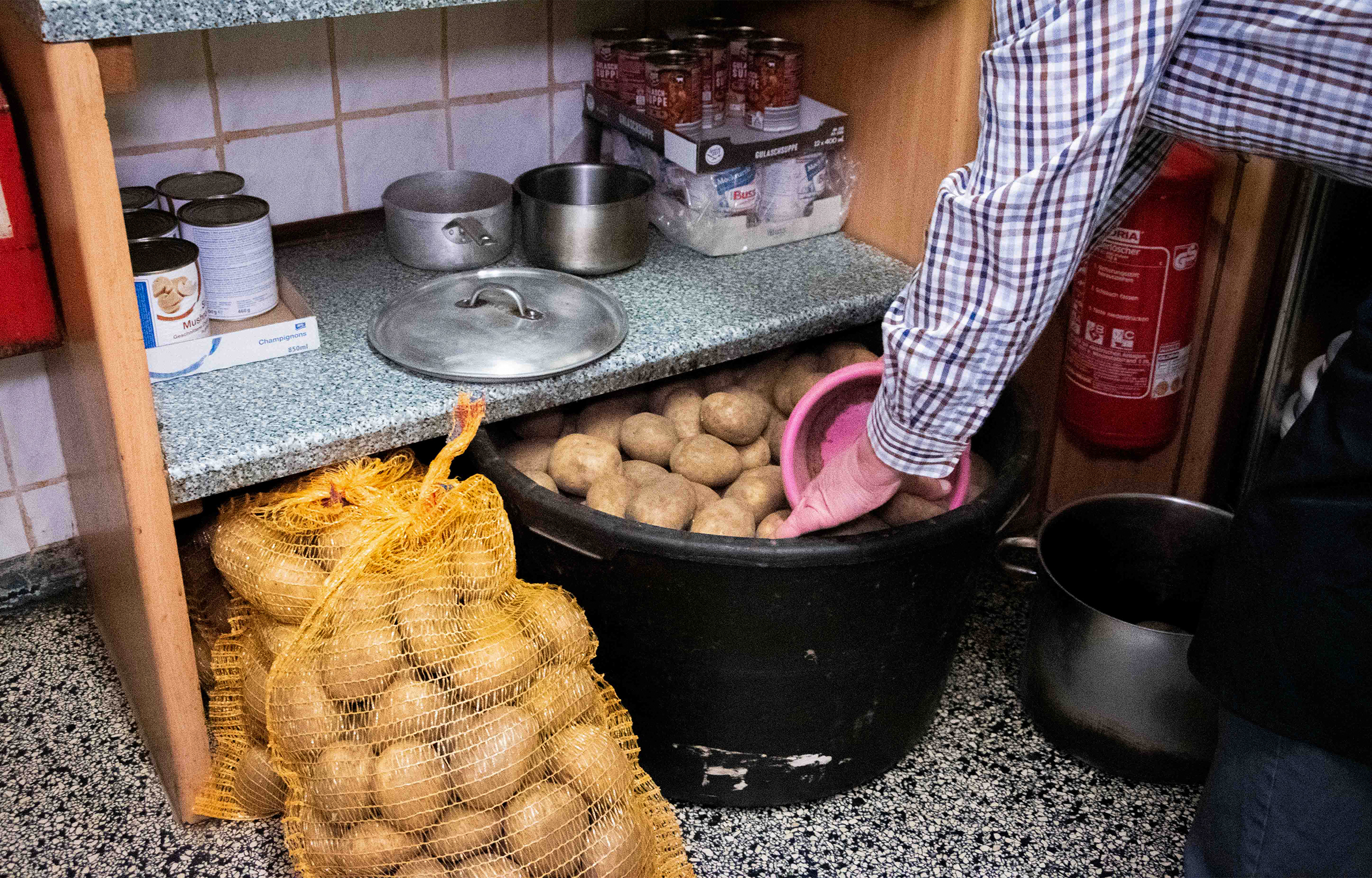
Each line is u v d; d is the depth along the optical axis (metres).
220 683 1.34
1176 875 1.30
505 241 1.60
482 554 1.18
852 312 1.52
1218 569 1.05
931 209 1.57
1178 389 1.60
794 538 1.19
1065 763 1.46
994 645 1.66
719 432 1.45
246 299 1.34
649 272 1.60
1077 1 0.84
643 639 1.25
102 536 1.37
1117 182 1.19
